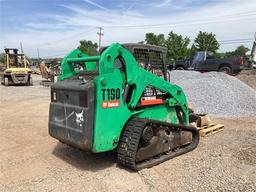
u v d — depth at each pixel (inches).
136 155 202.7
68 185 183.2
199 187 178.9
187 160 224.1
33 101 549.6
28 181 190.1
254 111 401.7
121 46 197.6
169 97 241.6
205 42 2038.6
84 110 186.4
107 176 195.5
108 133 191.2
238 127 326.0
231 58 862.5
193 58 944.3
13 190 177.6
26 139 288.7
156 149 217.9
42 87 849.5
